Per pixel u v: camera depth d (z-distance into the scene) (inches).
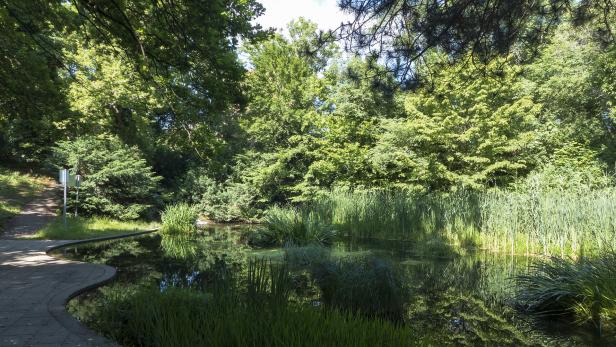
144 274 286.2
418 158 700.7
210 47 276.1
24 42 331.6
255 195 963.3
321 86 943.7
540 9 190.5
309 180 935.7
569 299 215.9
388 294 217.3
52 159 729.0
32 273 267.9
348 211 628.7
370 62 207.5
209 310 152.1
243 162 1010.1
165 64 289.9
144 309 163.2
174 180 982.4
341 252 406.9
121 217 718.5
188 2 256.2
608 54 578.6
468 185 660.7
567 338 182.1
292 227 504.4
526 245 446.0
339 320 139.9
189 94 305.9
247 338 122.5
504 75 228.1
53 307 185.2
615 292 204.8
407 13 187.5
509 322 204.7
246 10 291.6
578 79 644.7
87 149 704.4
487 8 181.3
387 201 617.9
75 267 291.3
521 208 463.8
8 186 762.8
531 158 693.3
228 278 186.1
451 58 206.7
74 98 600.7
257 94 944.9
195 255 383.9
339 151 804.0
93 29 291.4
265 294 164.9
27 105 406.0
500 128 669.9
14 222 568.7
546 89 689.6
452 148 690.8
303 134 964.0
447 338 179.9
